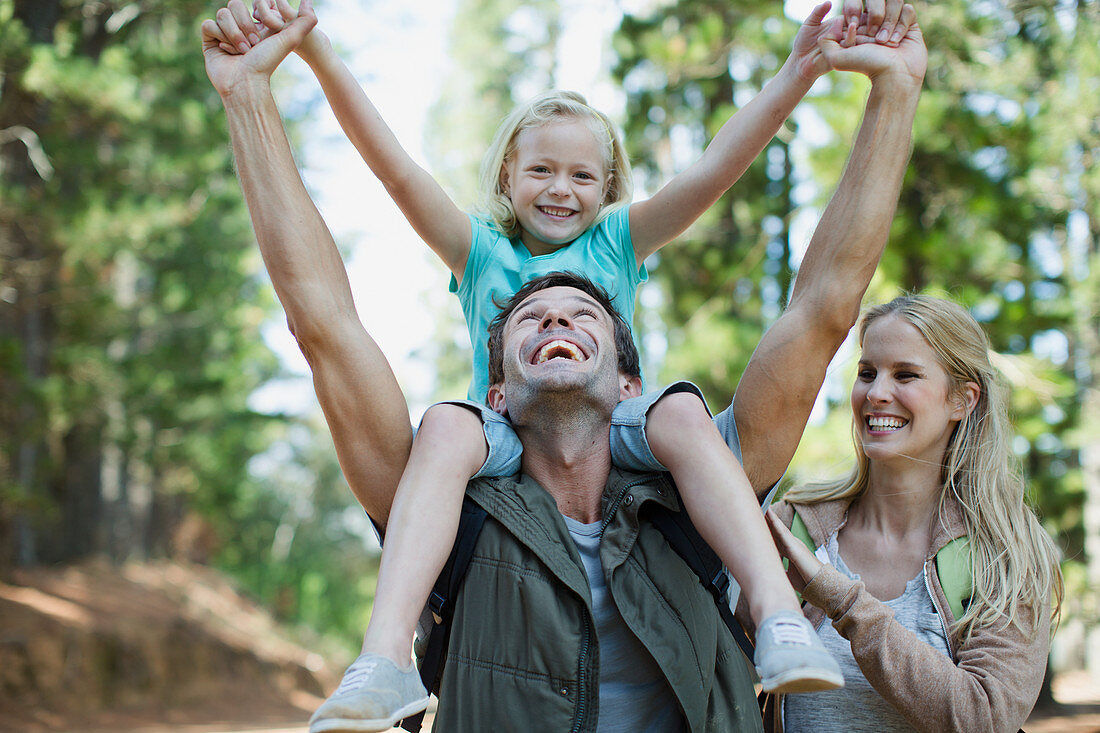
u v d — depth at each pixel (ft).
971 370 8.98
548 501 7.52
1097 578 42.73
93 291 46.14
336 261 7.75
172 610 70.28
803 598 8.12
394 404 7.67
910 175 30.22
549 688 6.97
